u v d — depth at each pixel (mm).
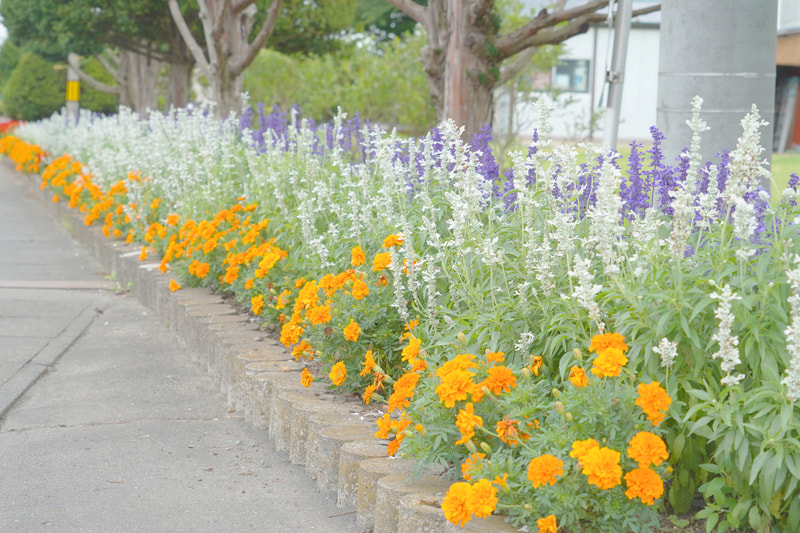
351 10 23672
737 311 3268
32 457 4746
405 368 4875
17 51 64250
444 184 5570
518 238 4559
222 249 7609
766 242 3742
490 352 3844
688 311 3344
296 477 4500
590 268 4105
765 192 3406
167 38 23312
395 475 3738
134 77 28609
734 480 3193
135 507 4094
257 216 7605
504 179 6070
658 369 3377
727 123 5973
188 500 4188
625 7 7457
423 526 3303
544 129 4414
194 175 9688
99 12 23031
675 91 6113
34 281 10422
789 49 28188
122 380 6332
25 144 28844
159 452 4848
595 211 3537
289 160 7953
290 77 28250
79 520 3945
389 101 20188
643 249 3633
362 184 5973
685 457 3398
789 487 2977
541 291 4160
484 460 3299
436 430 3537
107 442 5004
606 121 7664
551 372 3867
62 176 16219
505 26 17281
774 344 3230
